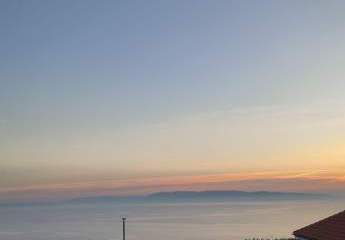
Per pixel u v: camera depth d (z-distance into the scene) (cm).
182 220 18350
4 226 17175
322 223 2558
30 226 16850
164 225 15550
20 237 12038
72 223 18250
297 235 2586
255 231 11731
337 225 2395
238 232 11538
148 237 10806
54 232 13550
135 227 14900
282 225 14025
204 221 17300
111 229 14162
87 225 16662
